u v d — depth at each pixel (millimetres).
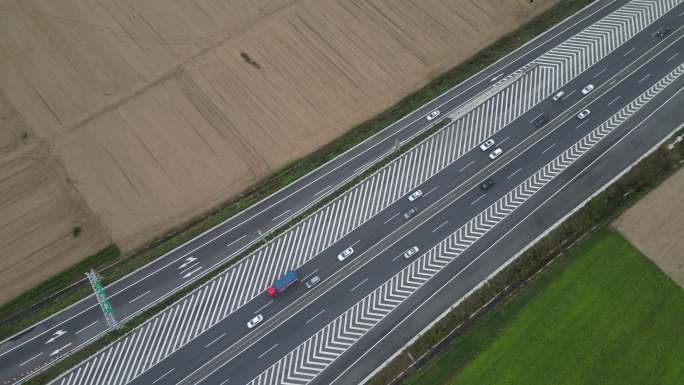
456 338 78375
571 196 88750
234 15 103000
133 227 84500
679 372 75312
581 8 105750
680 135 93188
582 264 82625
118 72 97375
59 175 88188
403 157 90750
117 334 77188
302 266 82812
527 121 94875
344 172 89250
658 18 105375
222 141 91062
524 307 79750
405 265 83438
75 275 81000
